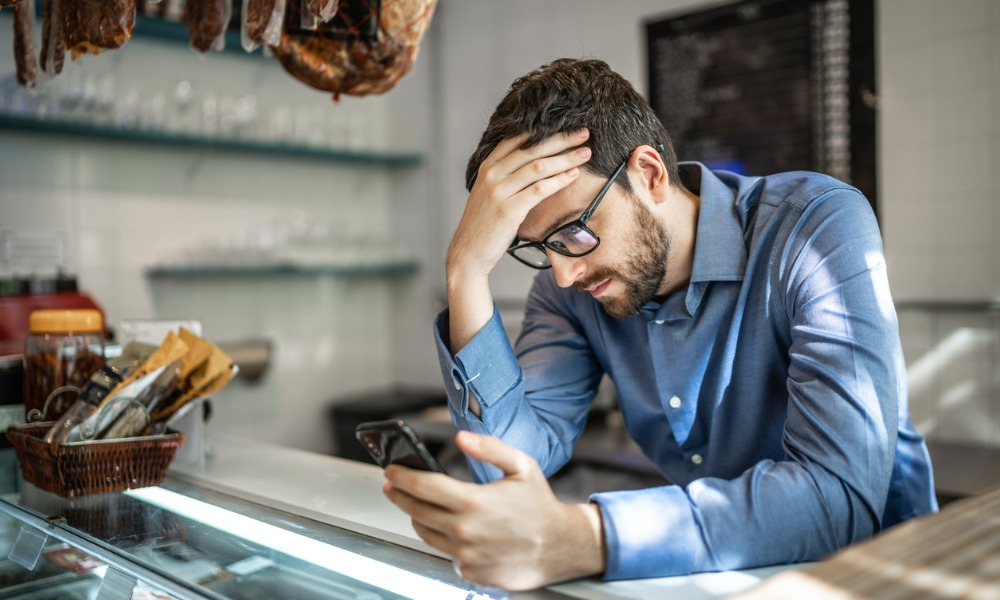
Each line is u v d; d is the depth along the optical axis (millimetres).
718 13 2959
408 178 4012
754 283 1136
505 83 3652
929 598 574
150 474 1268
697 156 3049
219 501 1193
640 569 814
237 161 3516
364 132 3957
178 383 1349
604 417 3174
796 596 597
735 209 1180
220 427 3457
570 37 3422
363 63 1419
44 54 1459
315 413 3791
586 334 1353
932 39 2533
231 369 1364
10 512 1201
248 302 3570
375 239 3803
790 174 1182
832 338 950
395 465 786
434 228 3898
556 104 1029
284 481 1299
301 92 3717
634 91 1113
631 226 1062
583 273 1076
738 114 2934
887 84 2623
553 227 1052
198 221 3396
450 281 1086
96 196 3105
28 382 1455
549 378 1300
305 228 3551
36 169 2951
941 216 2543
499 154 1058
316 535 1023
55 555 1095
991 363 2482
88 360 1456
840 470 881
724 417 1200
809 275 1018
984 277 2469
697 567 831
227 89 3457
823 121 2746
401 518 1064
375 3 1357
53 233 2994
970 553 651
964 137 2488
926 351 2617
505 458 770
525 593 808
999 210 2430
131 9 1299
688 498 862
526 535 756
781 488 861
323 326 3834
